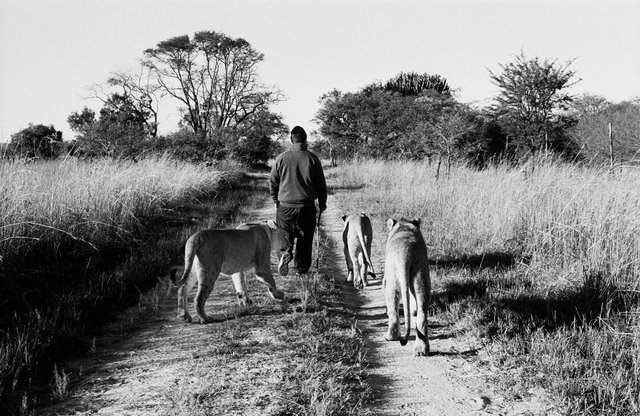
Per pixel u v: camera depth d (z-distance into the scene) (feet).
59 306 22.75
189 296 27.94
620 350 18.10
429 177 67.36
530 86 63.72
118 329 22.67
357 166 108.17
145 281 29.71
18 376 17.15
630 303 22.38
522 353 18.74
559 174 38.99
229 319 23.48
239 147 145.69
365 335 21.76
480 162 77.56
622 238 27.45
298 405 14.99
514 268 30.17
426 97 85.40
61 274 27.50
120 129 94.38
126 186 46.34
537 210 35.14
